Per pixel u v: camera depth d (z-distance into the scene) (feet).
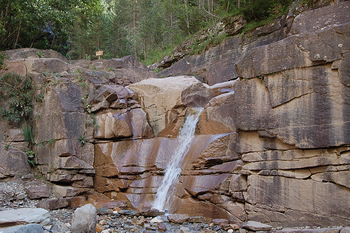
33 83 38.17
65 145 33.81
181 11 89.51
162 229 24.57
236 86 28.58
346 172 21.89
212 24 73.77
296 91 24.58
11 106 36.40
